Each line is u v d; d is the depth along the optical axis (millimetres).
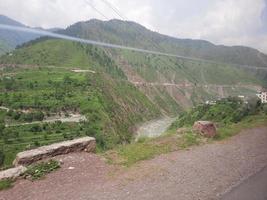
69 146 12625
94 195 9031
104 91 147000
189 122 95750
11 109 118562
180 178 10422
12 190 9523
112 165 11633
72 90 140750
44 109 122500
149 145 14344
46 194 9156
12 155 83812
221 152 13883
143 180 10164
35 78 159125
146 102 186875
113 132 107188
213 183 10195
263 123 22188
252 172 11531
